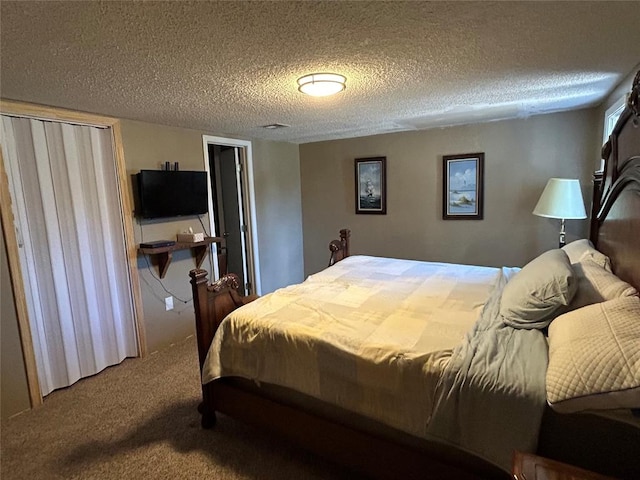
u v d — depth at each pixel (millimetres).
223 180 4637
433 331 1800
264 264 4605
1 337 2320
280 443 2068
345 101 2678
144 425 2250
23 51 1552
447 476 1474
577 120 3393
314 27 1445
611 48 1795
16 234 2373
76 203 2703
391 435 1633
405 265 3332
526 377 1342
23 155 2406
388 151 4371
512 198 3771
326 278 2895
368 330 1840
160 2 1202
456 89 2465
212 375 2057
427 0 1270
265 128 3709
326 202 4941
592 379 1143
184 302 3562
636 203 1694
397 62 1895
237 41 1549
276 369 1885
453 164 4004
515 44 1708
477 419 1366
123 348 3115
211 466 1901
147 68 1823
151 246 3053
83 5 1195
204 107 2674
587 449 1231
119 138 2924
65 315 2678
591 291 1712
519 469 1069
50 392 2623
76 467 1912
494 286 2543
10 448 2064
